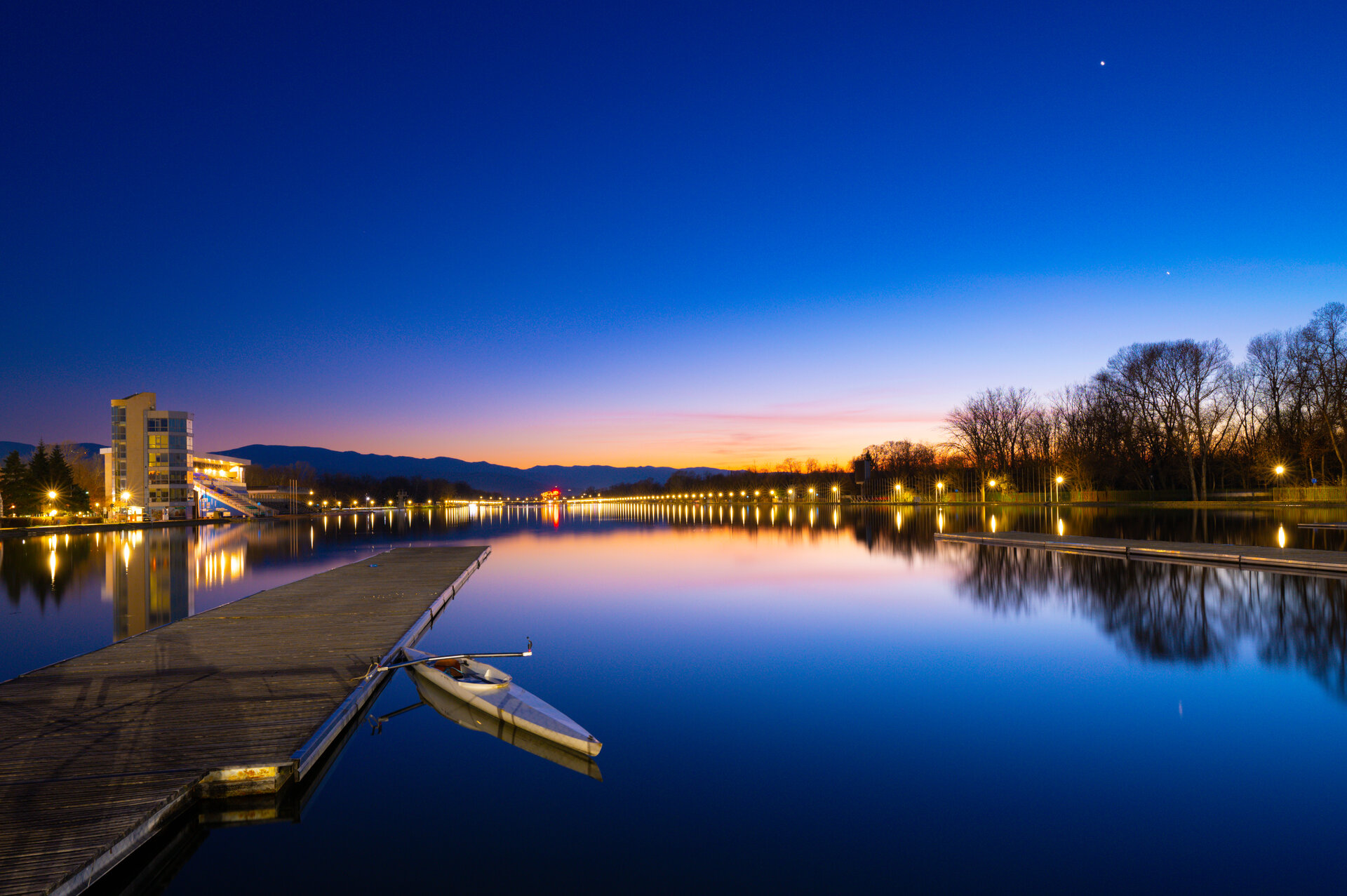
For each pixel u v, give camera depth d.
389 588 23.73
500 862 7.38
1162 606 19.62
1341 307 62.12
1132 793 8.77
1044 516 66.25
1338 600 19.70
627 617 20.05
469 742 10.54
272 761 8.38
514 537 58.41
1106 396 81.50
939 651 15.59
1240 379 72.38
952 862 7.31
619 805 8.59
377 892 6.84
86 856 6.35
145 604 22.84
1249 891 6.75
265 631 16.22
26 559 38.00
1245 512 60.97
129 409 83.19
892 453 144.38
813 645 16.39
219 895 6.90
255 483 175.88
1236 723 10.99
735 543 48.38
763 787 9.05
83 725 9.63
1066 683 13.06
